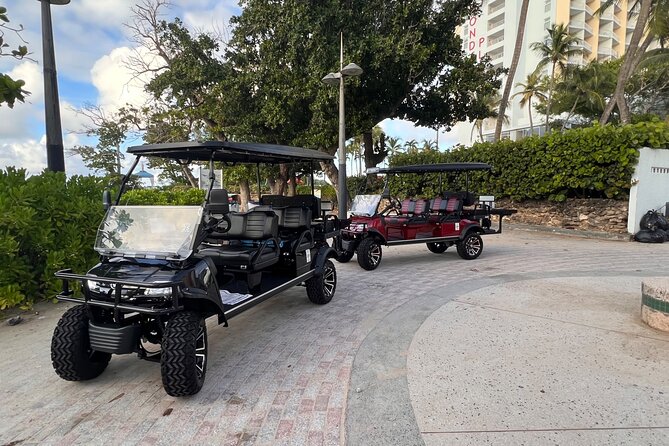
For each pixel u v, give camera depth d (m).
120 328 2.89
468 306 5.08
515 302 5.20
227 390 3.14
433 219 8.24
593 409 2.70
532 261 8.10
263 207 5.45
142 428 2.64
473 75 14.63
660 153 10.71
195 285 3.06
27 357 3.77
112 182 7.81
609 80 28.84
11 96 3.91
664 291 4.06
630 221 10.61
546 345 3.78
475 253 8.57
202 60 15.69
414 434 2.49
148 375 3.40
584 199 11.80
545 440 2.39
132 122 17.05
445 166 8.54
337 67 12.31
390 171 8.41
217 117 15.81
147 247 3.25
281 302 5.51
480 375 3.23
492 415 2.66
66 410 2.86
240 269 4.18
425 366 3.43
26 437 2.55
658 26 17.02
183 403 2.95
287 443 2.48
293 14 12.78
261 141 15.62
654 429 2.47
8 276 4.87
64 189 5.98
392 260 8.56
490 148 14.08
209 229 3.48
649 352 3.58
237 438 2.53
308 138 14.42
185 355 2.82
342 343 4.04
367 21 13.45
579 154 11.30
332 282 5.59
